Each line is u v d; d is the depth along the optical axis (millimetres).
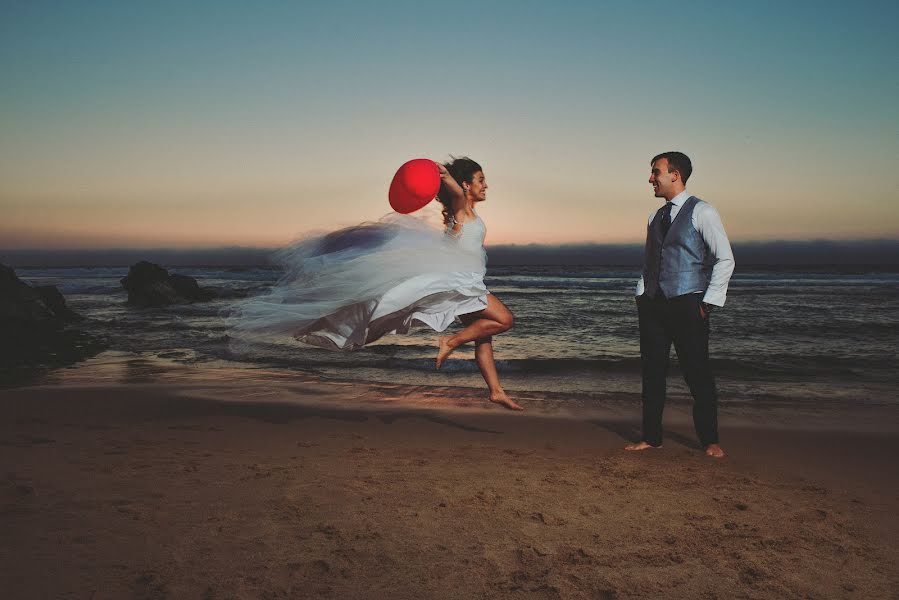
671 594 2447
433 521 3180
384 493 3615
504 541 2943
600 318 17438
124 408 6211
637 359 10320
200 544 2791
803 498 3711
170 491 3521
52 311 15609
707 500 3637
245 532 2949
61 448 4477
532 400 6895
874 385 8188
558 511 3385
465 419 5949
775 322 16391
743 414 6340
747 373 9133
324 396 7008
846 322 16344
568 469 4262
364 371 8984
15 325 13312
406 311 4465
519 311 19641
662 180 4660
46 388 7270
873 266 78125
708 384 4730
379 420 5863
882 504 3621
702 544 2957
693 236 4543
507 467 4285
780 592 2480
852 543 2998
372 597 2361
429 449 4801
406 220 4637
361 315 4426
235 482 3738
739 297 25859
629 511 3410
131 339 12445
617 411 6406
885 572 2682
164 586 2377
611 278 44688
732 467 4406
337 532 2990
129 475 3809
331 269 4441
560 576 2584
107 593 2307
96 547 2715
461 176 4523
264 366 9359
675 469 4324
